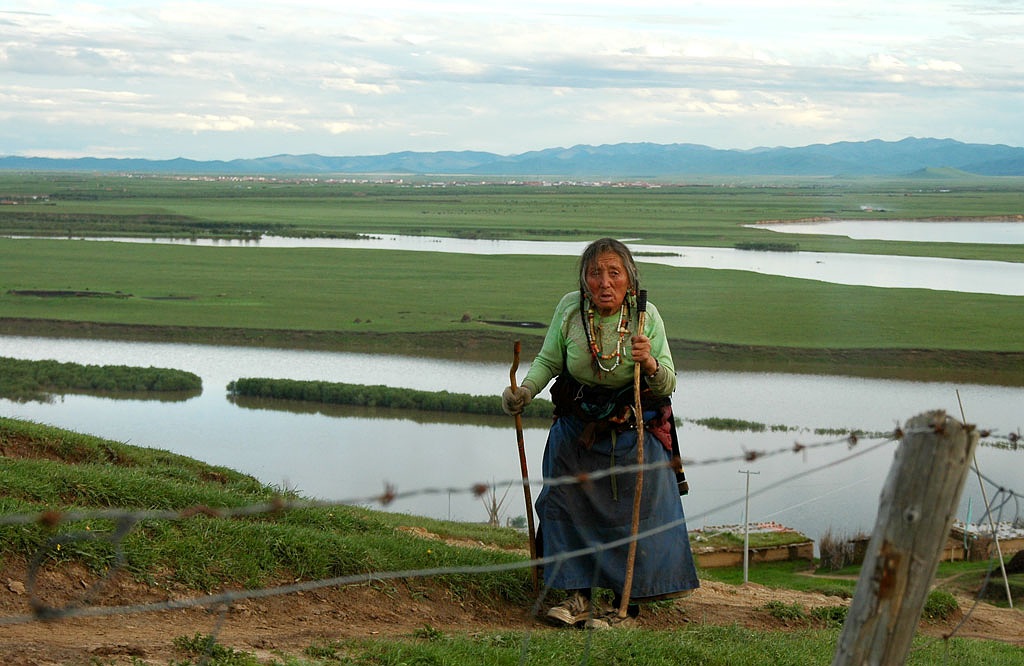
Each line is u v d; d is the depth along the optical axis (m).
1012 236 148.25
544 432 39.84
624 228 148.00
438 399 43.59
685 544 7.39
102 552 7.07
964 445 4.10
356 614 7.52
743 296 76.50
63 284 78.88
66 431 12.12
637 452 6.98
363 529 9.80
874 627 4.17
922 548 4.11
